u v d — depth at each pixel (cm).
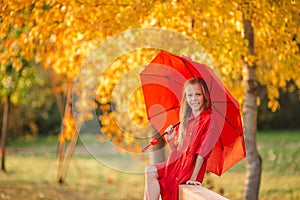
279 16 659
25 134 2267
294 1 639
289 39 688
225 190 1109
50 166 1538
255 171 787
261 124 2503
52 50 784
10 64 991
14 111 1983
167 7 678
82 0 681
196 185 536
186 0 664
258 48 750
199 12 693
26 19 704
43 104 2008
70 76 842
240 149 573
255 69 777
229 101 551
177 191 546
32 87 1541
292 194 1064
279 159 1541
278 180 1230
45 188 1154
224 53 707
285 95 2264
